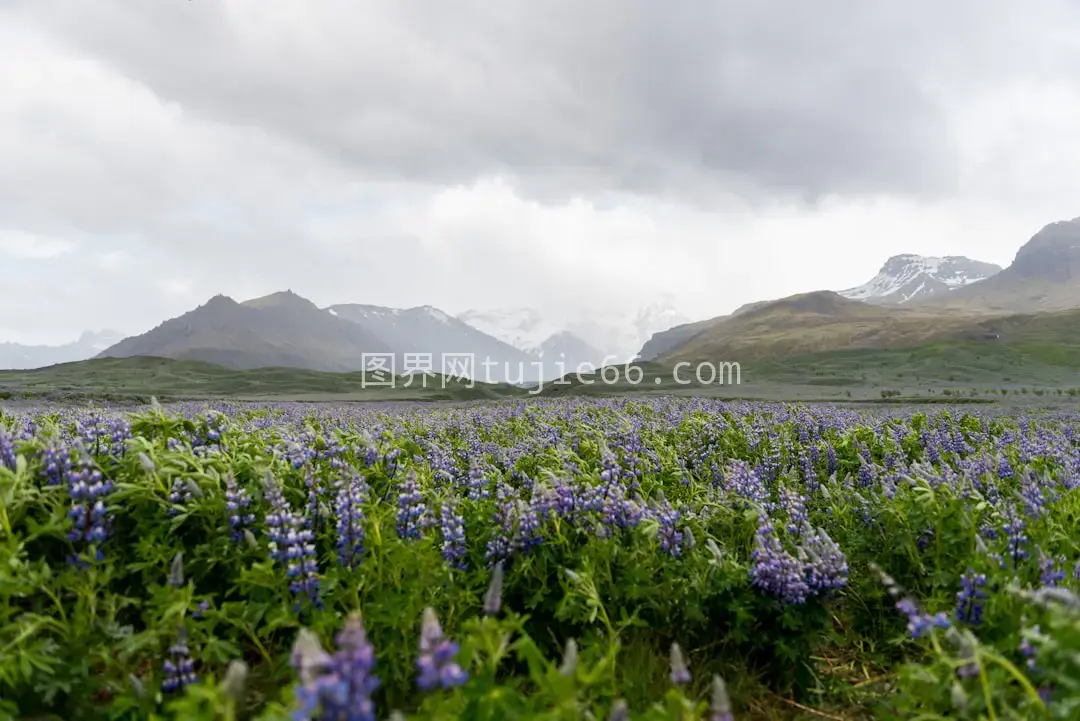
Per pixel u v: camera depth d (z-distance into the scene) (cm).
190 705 260
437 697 272
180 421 676
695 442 1153
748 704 439
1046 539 525
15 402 2956
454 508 557
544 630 477
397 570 446
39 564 400
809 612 475
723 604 477
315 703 222
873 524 643
